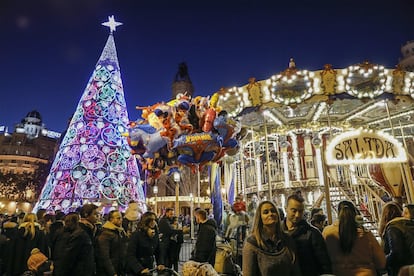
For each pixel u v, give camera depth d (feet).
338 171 43.52
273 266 8.34
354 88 26.50
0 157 233.14
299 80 26.45
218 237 27.58
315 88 26.71
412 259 10.53
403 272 6.45
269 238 8.89
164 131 30.68
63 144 58.90
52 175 56.65
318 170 45.11
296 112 42.39
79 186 53.16
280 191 46.93
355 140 24.67
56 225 19.47
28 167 238.27
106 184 54.60
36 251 12.26
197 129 29.99
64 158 56.29
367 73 25.80
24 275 12.74
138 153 35.22
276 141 51.26
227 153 33.17
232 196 42.16
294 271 8.49
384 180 36.99
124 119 63.21
